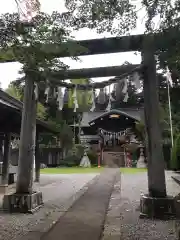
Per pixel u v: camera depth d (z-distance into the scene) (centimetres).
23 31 245
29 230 360
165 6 258
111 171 1379
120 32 293
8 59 289
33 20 251
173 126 1680
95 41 454
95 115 2205
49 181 962
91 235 337
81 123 2156
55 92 488
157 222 396
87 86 480
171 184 855
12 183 913
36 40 254
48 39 261
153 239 322
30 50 256
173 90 1507
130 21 281
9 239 324
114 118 1919
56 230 359
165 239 321
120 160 1950
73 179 1024
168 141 1673
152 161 449
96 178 1018
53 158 2053
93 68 493
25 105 502
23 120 501
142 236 333
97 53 466
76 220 411
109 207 504
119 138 1989
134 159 1872
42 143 2078
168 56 325
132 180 948
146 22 280
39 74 315
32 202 471
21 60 274
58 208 498
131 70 461
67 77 495
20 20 243
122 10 267
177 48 306
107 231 353
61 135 2038
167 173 1302
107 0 263
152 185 444
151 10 263
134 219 415
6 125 756
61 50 274
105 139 2006
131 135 1941
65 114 2242
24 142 496
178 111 1720
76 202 557
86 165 1864
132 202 552
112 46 452
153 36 307
